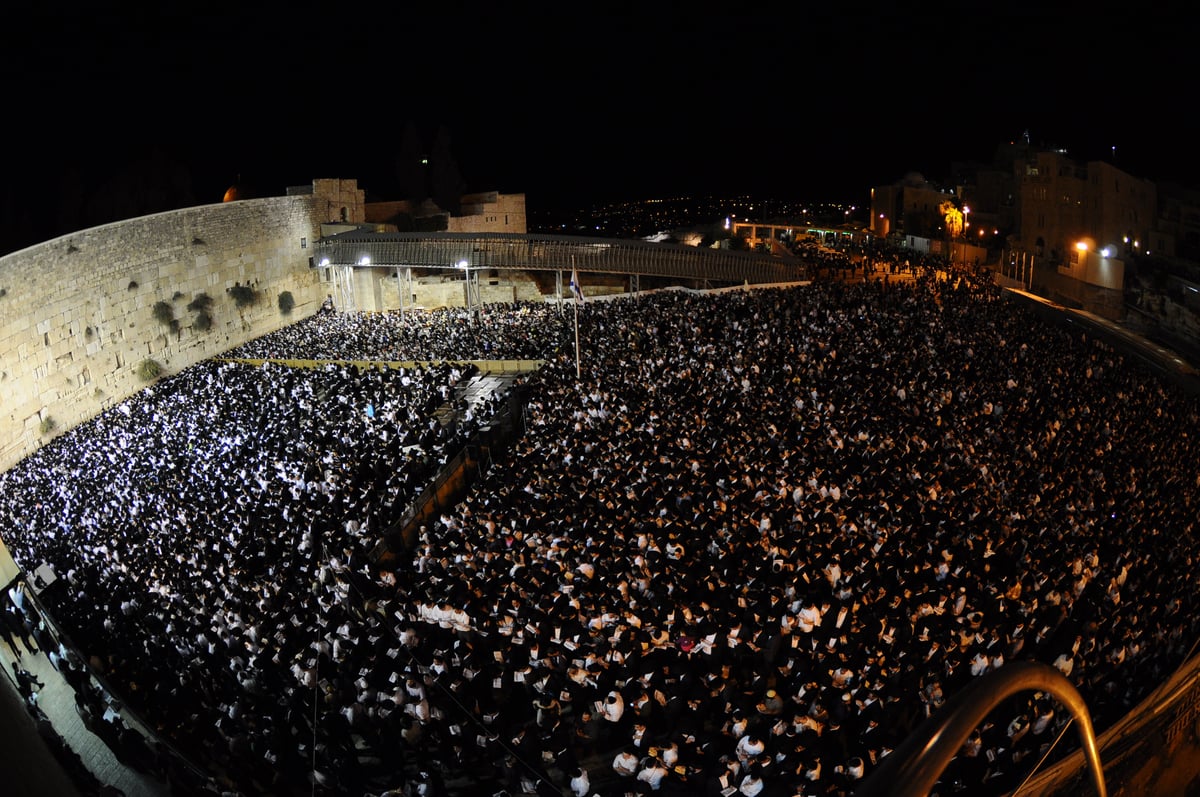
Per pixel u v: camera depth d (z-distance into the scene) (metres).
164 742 18.94
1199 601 23.52
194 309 66.44
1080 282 76.88
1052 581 23.61
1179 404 40.75
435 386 47.56
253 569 28.16
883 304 57.09
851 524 26.59
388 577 26.30
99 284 57.53
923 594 22.52
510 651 21.09
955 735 3.05
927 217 106.00
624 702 19.17
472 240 76.19
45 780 2.74
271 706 20.12
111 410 54.47
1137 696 19.59
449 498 36.06
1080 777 16.86
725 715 19.16
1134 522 27.45
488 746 18.55
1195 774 17.61
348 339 64.38
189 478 37.84
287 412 45.03
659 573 23.98
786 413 37.78
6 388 49.69
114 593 26.80
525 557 25.98
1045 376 42.78
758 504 28.17
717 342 50.53
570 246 76.69
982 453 33.16
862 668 19.72
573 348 51.94
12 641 23.39
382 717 19.17
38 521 36.16
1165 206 76.81
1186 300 67.38
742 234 126.56
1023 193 89.12
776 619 21.67
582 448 34.75
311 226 80.00
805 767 17.12
